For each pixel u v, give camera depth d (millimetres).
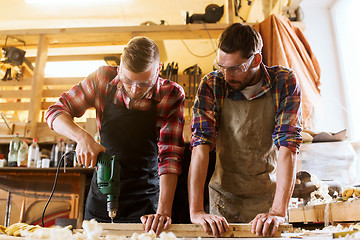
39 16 4836
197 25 3287
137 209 1745
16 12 4746
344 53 3320
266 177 1673
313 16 3455
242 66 1424
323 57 3354
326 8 3484
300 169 2396
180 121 1777
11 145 3215
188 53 4859
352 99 3219
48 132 3301
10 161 3178
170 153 1679
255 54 1477
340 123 3184
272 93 1610
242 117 1654
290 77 1576
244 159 1677
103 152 1515
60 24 5027
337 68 3322
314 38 3400
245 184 1686
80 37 3523
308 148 2434
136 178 1750
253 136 1653
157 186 1832
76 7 4637
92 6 4609
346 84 3252
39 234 875
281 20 2875
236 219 1704
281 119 1530
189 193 1505
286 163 1442
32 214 2768
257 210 1677
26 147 3217
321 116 2967
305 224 2168
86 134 1568
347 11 3389
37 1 4492
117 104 1759
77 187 2758
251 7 4258
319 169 2383
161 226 1328
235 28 1465
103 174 1476
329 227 1629
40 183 2811
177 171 1640
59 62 4727
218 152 1749
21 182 2830
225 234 1246
